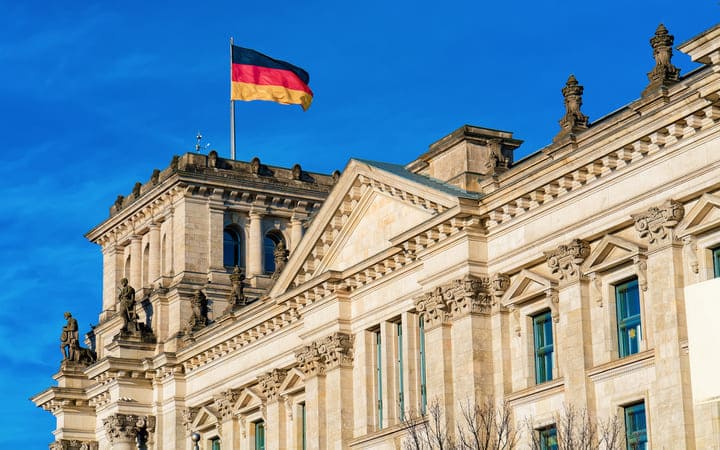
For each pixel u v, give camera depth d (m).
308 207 134.12
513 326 86.19
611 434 76.62
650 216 75.75
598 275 80.31
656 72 78.12
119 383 122.94
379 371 97.25
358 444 96.44
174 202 130.38
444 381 87.50
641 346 77.50
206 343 116.75
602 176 79.56
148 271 134.12
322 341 100.31
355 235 99.50
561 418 78.62
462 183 89.94
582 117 84.44
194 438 95.44
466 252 87.31
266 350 110.62
